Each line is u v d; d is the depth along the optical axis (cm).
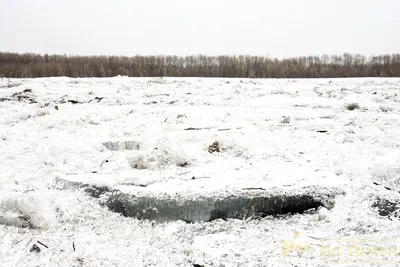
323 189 566
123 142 819
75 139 840
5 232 458
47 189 587
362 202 521
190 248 437
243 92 1647
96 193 571
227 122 1037
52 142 821
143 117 1113
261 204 536
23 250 420
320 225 491
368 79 2334
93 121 1045
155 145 754
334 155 742
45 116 1104
